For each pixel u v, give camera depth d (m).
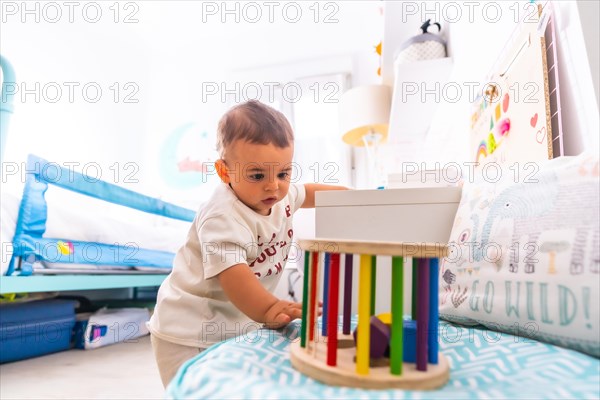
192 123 3.19
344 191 0.96
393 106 1.56
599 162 0.51
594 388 0.36
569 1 0.69
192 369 0.43
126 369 1.43
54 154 2.46
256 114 0.70
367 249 0.38
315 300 0.46
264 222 0.76
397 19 1.64
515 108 0.87
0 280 1.21
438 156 1.59
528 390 0.36
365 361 0.38
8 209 1.30
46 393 1.16
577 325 0.45
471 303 0.60
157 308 0.78
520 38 0.85
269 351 0.48
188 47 3.28
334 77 2.87
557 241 0.50
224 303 0.75
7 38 2.21
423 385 0.37
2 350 1.46
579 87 0.67
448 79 1.41
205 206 0.75
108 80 2.96
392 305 0.39
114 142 2.97
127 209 2.86
